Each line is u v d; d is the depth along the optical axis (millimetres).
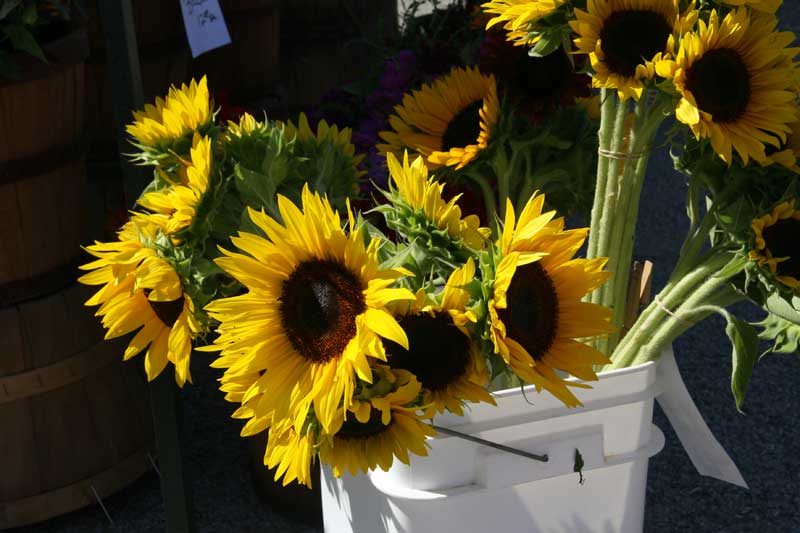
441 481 1263
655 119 1301
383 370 1082
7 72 1477
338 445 1121
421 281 1143
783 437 1979
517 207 1438
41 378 1645
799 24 4109
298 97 2518
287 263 1089
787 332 1365
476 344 1093
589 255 1377
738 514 1759
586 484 1312
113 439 1752
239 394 1143
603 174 1343
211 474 1842
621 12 1219
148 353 1237
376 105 1683
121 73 1383
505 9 1260
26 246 1603
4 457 1673
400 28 2053
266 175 1248
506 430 1259
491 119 1351
